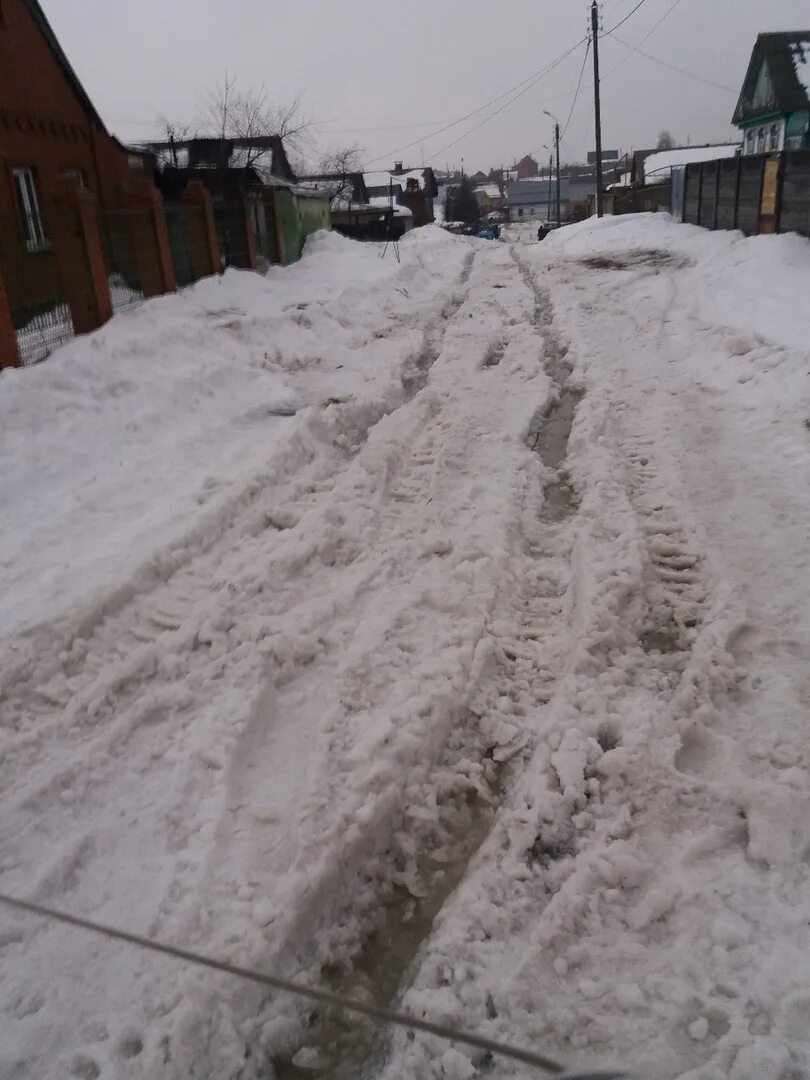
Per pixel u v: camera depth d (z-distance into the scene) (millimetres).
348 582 5289
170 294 13758
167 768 3729
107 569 5246
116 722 3996
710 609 4781
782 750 3600
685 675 4156
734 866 3086
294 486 6855
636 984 2680
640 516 6070
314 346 12500
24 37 14547
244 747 3859
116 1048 2545
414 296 19391
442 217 78875
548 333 13484
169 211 15094
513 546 5719
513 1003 2656
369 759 3656
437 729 3908
